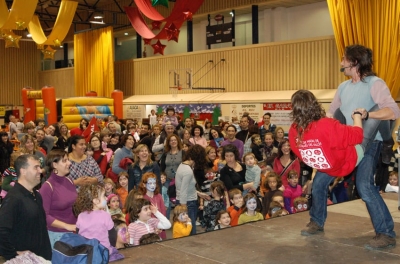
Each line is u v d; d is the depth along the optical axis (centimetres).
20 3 1238
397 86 1229
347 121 365
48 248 361
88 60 2327
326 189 388
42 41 1638
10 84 2712
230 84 1741
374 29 1262
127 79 2188
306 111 335
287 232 400
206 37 1903
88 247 307
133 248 365
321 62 1471
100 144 816
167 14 2036
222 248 361
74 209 398
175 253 351
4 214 328
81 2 2381
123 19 2286
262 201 661
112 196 553
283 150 714
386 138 363
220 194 640
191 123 1032
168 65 1981
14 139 1173
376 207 353
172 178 742
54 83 2697
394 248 350
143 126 1184
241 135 983
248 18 1870
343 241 369
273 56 1600
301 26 1706
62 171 438
